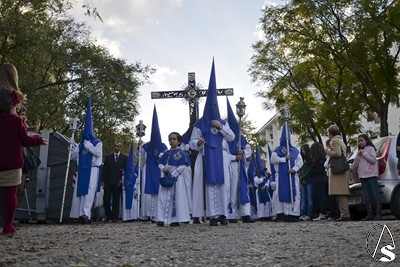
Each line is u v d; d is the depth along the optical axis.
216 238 7.60
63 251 6.09
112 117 28.67
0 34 21.22
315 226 9.32
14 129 7.80
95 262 5.20
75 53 24.94
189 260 5.36
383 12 22.05
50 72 27.27
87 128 14.20
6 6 21.56
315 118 27.50
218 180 10.47
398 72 24.98
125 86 25.73
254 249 6.16
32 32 21.53
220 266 4.96
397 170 11.23
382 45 23.16
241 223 11.43
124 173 16.25
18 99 7.92
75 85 25.94
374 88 23.94
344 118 27.45
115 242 7.17
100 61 25.22
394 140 11.66
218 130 10.62
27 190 14.65
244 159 11.91
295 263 5.04
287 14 24.98
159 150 14.63
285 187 13.52
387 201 11.34
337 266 4.77
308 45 24.81
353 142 28.95
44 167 14.90
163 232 8.90
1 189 8.35
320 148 12.78
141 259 5.43
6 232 8.11
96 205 17.20
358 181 12.16
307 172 12.80
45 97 23.14
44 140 8.10
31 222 15.30
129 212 16.23
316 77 27.55
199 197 10.84
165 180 10.62
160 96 16.33
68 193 15.05
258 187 15.66
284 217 13.58
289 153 13.60
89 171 14.04
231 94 14.70
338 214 12.79
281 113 14.23
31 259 5.38
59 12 24.17
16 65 22.31
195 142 10.77
